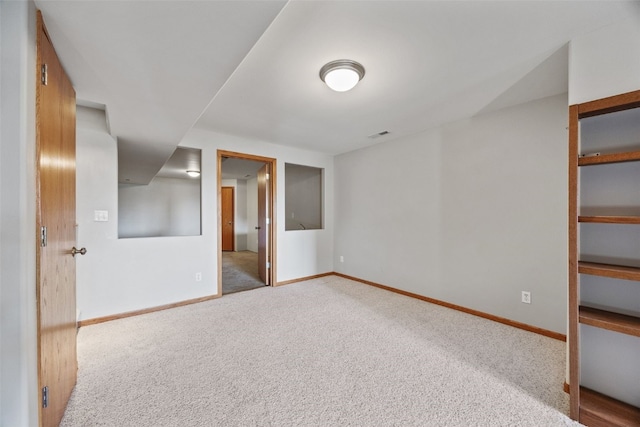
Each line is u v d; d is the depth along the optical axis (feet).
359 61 6.17
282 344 7.55
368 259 14.11
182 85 5.58
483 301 9.61
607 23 4.88
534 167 8.41
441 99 8.29
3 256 3.10
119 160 12.93
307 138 12.55
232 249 26.84
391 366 6.48
